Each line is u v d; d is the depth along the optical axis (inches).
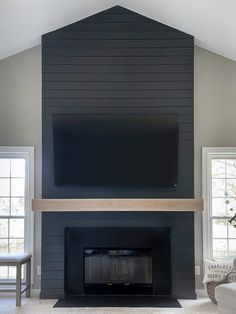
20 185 234.5
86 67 227.3
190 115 225.5
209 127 231.3
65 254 223.8
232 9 178.4
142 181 222.4
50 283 222.2
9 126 231.5
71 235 224.1
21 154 231.6
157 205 218.2
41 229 228.5
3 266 224.2
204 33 215.6
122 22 228.2
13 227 233.6
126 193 224.7
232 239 231.3
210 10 186.7
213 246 231.1
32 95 232.2
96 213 225.1
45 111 226.5
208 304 209.0
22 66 232.7
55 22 216.7
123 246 223.8
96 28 228.1
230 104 231.8
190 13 198.4
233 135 230.7
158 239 223.6
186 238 223.5
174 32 227.9
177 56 227.3
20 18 196.2
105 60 227.5
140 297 219.5
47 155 225.9
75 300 213.9
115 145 219.3
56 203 219.1
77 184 223.1
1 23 194.7
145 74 226.8
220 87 232.2
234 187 232.7
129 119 217.8
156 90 226.4
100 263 225.0
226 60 233.0
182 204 218.7
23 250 232.2
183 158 225.1
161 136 218.8
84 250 224.2
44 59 227.5
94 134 218.4
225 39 211.2
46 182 225.3
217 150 229.6
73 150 219.6
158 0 198.5
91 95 226.5
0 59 232.1
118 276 224.4
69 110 226.1
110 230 224.4
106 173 221.8
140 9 220.8
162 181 222.1
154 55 227.3
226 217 231.6
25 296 224.5
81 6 209.6
